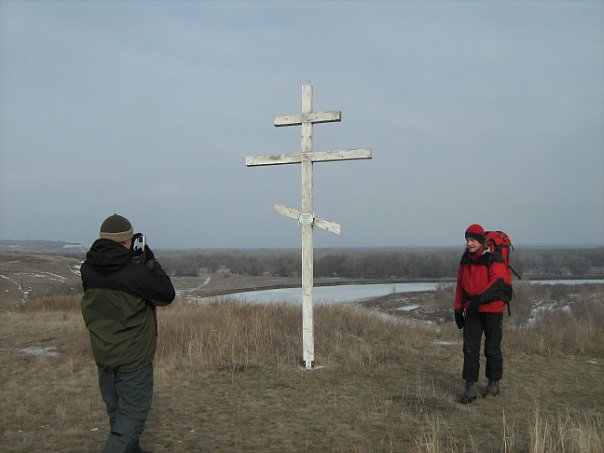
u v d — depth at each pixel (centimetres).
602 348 795
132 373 332
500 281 523
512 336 872
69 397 573
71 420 495
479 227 533
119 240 340
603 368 689
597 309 1499
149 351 340
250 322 1010
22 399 564
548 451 384
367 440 436
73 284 3691
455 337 955
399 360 749
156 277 340
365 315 1172
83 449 421
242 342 818
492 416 492
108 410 348
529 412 503
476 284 535
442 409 516
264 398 565
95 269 331
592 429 428
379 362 736
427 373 673
